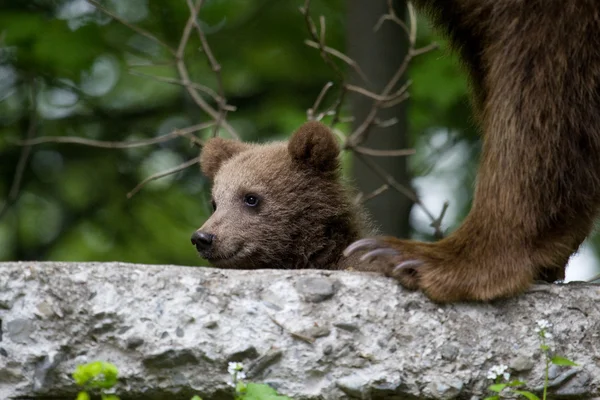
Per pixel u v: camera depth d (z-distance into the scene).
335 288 8.61
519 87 8.91
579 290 8.78
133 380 8.38
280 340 8.45
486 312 8.67
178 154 21.50
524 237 8.84
